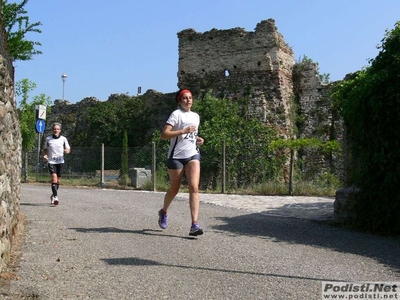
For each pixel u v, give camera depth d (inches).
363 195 321.4
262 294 174.7
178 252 239.0
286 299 169.5
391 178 301.3
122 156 809.5
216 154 767.7
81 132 1323.8
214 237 283.3
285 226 338.6
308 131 1030.4
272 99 1013.2
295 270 208.5
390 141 303.3
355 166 361.4
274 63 1023.0
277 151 863.1
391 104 300.5
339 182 681.6
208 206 463.2
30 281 185.5
